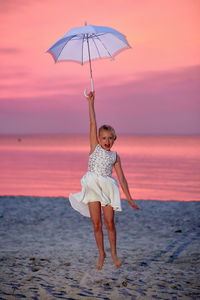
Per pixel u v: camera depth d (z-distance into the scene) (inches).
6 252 243.0
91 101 188.5
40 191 727.7
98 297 165.9
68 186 805.9
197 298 163.9
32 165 1349.7
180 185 798.5
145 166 1259.8
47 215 374.9
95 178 180.4
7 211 392.5
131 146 3565.5
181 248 250.7
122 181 186.2
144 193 681.6
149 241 271.9
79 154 2097.7
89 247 257.4
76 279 190.2
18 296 167.0
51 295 168.4
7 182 879.7
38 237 289.6
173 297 165.2
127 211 388.5
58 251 246.4
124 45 195.5
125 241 273.1
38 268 208.2
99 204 182.4
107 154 182.4
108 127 183.9
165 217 357.4
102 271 203.2
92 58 198.5
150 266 211.6
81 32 177.9
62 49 194.1
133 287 178.1
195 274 195.9
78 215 374.3
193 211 380.8
